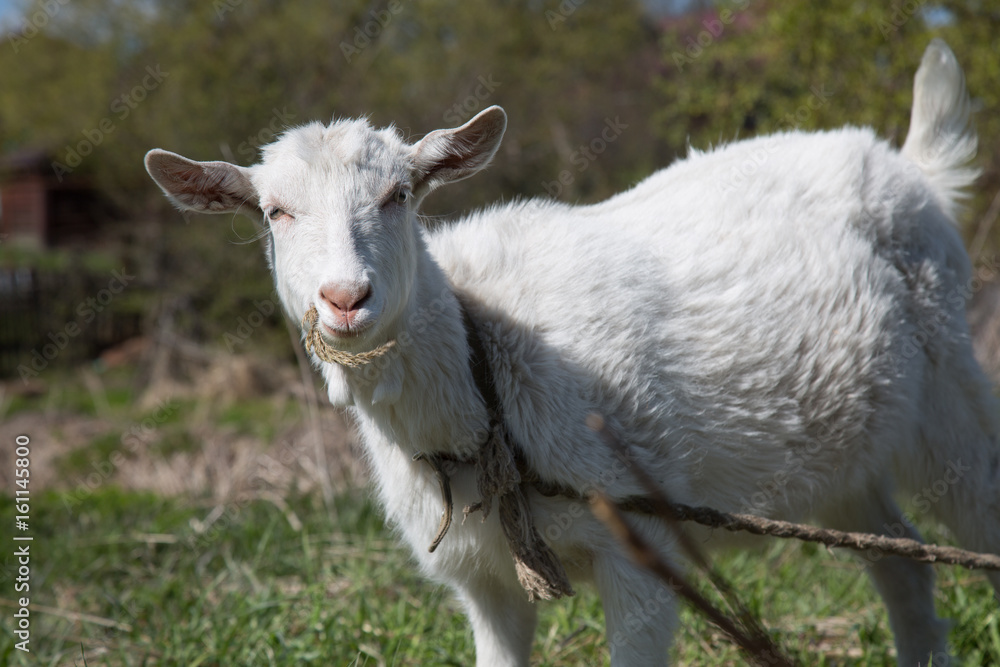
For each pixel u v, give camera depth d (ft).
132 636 12.87
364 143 8.20
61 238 75.25
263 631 12.06
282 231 8.14
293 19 43.62
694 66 29.73
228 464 23.41
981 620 11.74
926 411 10.80
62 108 52.13
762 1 28.30
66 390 42.37
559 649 11.72
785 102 26.25
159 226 44.62
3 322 47.98
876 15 23.59
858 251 10.13
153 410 33.81
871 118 23.81
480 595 9.40
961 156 11.51
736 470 9.62
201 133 41.04
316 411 20.58
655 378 9.06
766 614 12.55
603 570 8.57
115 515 19.39
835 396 9.87
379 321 7.63
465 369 8.44
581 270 9.04
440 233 9.89
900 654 10.91
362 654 11.69
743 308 9.53
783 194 10.28
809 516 10.77
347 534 16.26
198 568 15.10
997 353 19.54
